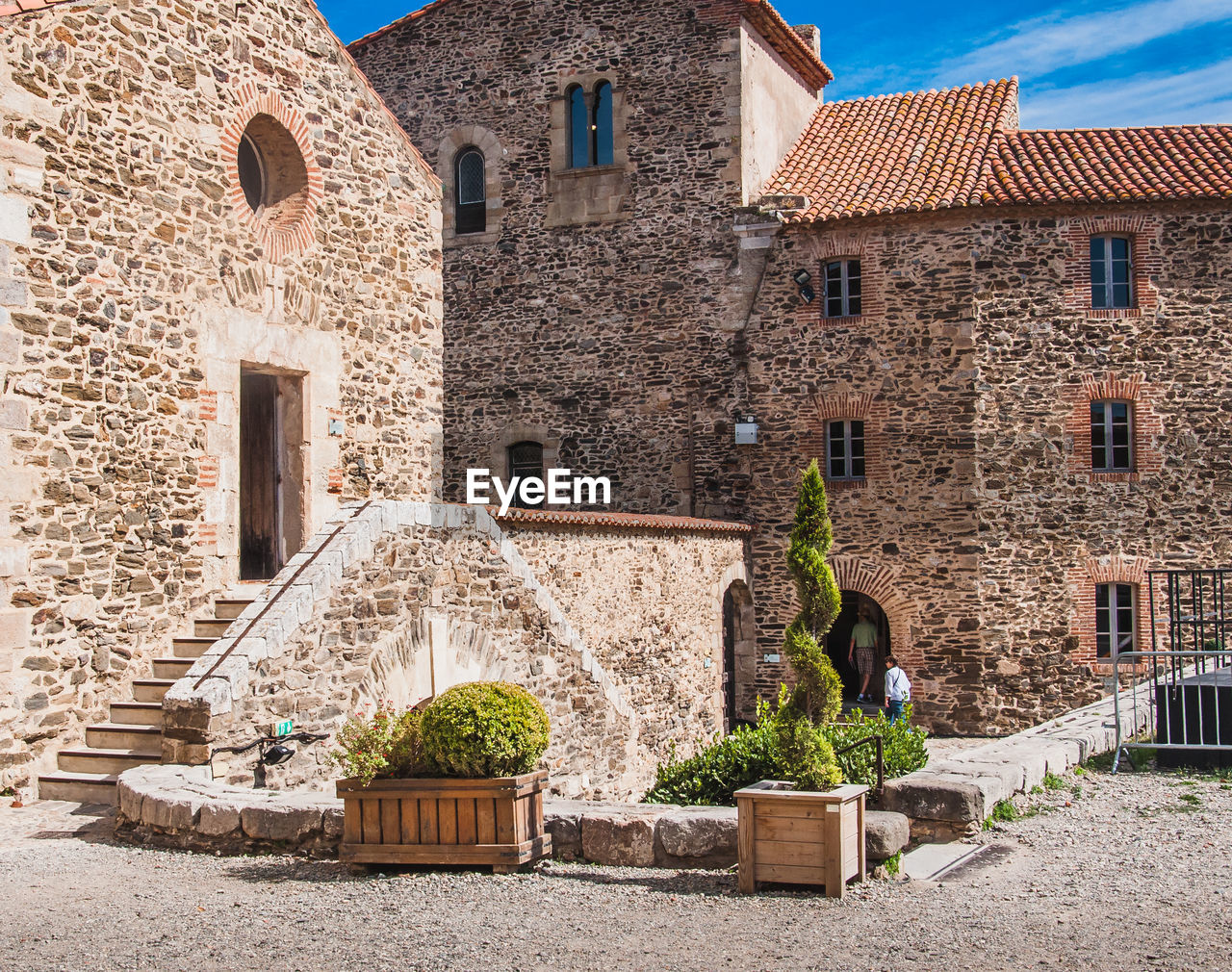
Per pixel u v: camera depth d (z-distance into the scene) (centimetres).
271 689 959
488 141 2295
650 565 1662
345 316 1370
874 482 2062
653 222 2197
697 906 681
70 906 696
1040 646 1989
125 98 1106
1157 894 718
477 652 1200
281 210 1320
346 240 1376
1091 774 1111
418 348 1485
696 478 2156
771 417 2122
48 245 1027
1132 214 2006
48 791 980
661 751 1670
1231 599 1975
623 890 710
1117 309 2012
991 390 2017
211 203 1196
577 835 771
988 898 706
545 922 654
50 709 1005
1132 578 1984
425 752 766
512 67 2286
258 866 776
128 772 897
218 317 1195
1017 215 2019
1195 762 1144
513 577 1266
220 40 1219
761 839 711
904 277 2058
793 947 611
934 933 634
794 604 2091
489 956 604
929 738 1986
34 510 1002
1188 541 1986
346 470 1359
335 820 788
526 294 2269
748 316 2139
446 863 747
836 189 2169
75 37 1059
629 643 1591
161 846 835
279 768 959
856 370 2080
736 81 2155
